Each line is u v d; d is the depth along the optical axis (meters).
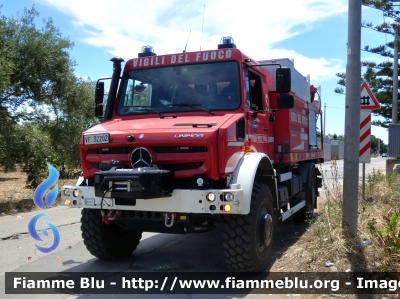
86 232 5.90
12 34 13.27
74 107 15.23
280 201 6.44
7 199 13.41
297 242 6.90
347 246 5.52
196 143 4.79
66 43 14.30
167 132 4.92
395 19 18.48
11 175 24.08
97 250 5.98
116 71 6.39
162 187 4.67
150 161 4.94
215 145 4.78
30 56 13.27
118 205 4.98
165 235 8.02
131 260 6.26
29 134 13.41
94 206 5.14
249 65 5.97
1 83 11.16
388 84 21.98
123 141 5.07
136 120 5.81
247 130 5.65
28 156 13.22
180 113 5.81
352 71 6.04
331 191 8.46
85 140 5.38
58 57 13.96
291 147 7.38
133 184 4.65
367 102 8.88
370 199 9.12
